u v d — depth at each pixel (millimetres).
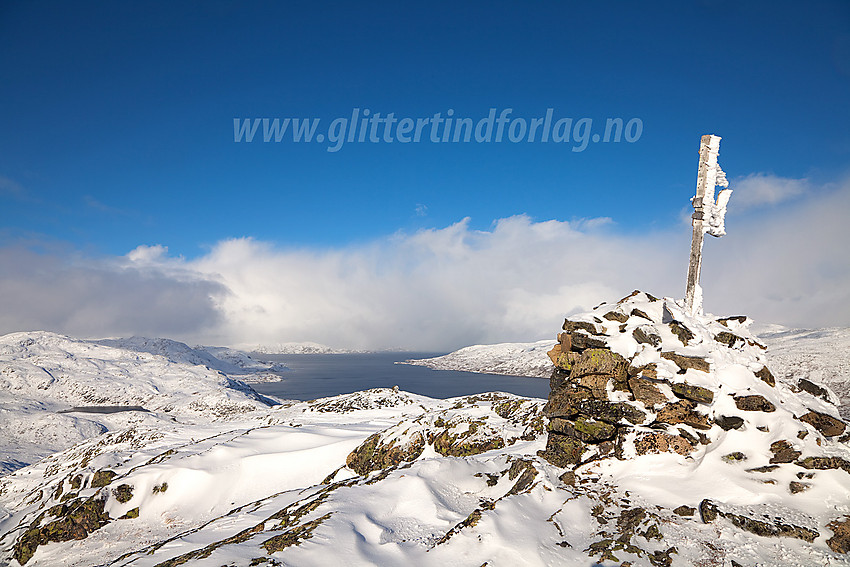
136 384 194000
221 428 57844
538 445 17891
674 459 14273
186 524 25594
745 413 14438
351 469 24578
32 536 25438
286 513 14906
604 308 18719
